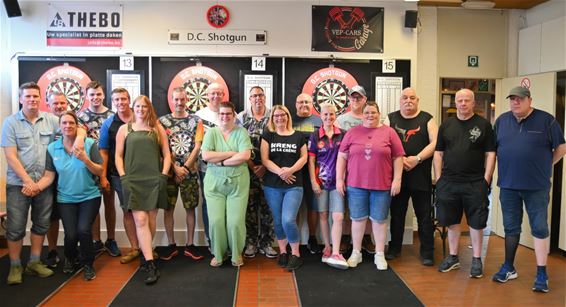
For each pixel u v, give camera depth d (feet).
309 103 13.83
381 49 14.99
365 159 12.10
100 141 12.60
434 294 10.53
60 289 10.72
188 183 12.95
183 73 14.69
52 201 11.71
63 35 14.62
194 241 14.66
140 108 11.41
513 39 17.04
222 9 14.70
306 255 13.61
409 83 15.03
